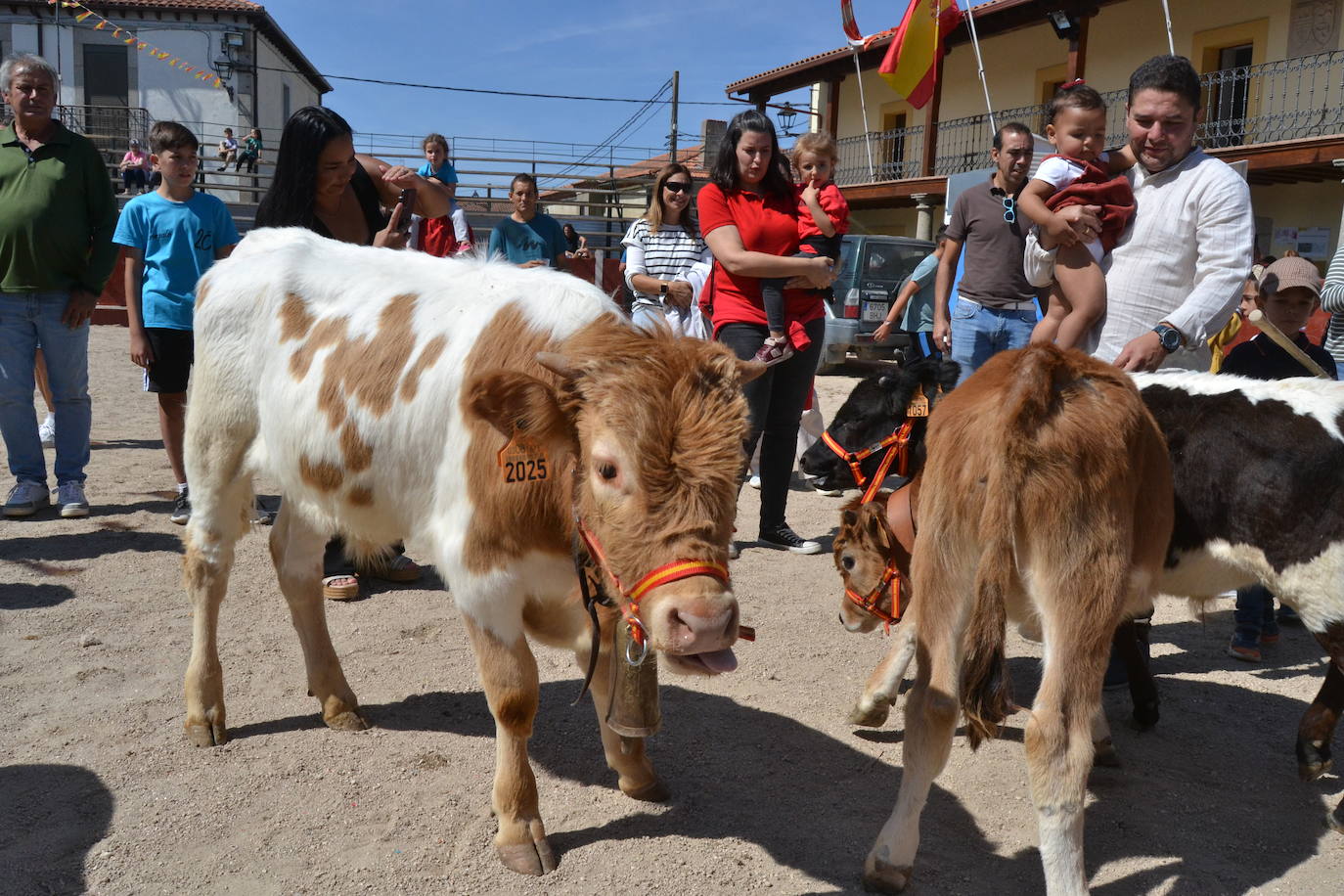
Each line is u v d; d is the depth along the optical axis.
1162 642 5.15
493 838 3.12
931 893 2.93
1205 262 4.03
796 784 3.56
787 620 5.21
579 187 31.64
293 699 4.09
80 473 6.57
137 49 29.69
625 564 2.42
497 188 28.95
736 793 3.48
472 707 4.07
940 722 2.83
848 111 27.17
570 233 21.89
